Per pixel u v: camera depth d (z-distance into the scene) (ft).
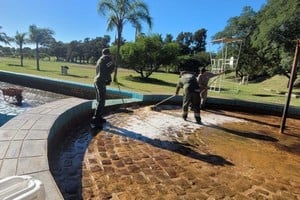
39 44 104.78
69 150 13.28
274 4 76.13
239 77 139.74
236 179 11.22
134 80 75.31
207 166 12.39
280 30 69.51
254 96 59.82
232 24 95.86
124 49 75.77
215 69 62.28
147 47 75.77
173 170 11.62
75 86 40.40
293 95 68.18
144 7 61.46
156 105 25.57
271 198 9.89
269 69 96.22
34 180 5.67
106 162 11.98
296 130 21.09
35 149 9.81
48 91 44.11
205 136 17.47
